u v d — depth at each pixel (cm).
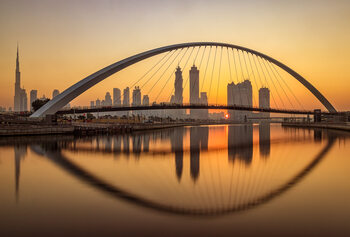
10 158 2089
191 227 812
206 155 2331
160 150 2650
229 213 929
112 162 1945
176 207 993
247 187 1279
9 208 970
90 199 1079
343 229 795
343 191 1197
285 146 3058
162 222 849
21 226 814
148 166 1800
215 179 1441
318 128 7919
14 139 3688
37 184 1316
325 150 2681
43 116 5119
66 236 749
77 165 1823
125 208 977
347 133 5397
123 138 4047
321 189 1234
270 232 778
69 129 4625
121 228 803
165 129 7356
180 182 1374
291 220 865
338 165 1848
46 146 2881
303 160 2067
